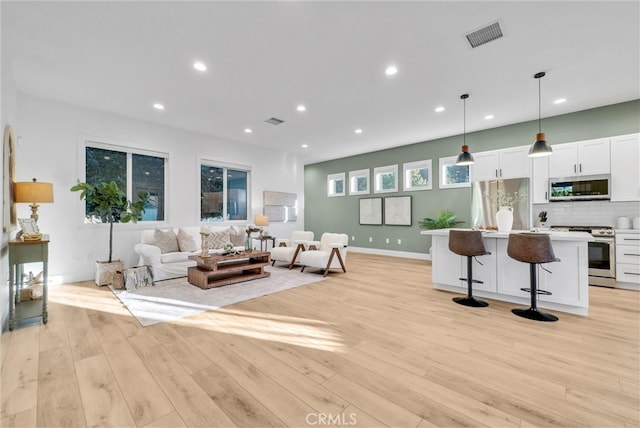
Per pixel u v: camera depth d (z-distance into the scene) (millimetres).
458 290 3691
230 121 5082
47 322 2656
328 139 6383
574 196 4363
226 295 3568
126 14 2346
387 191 7359
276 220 7289
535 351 2104
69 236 4234
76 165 4281
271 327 2570
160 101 4172
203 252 4148
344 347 2180
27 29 2520
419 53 2965
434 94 3977
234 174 6621
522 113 4727
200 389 1654
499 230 3447
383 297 3506
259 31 2588
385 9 2324
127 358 2006
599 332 2439
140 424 1381
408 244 6984
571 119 4695
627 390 1632
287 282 4258
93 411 1469
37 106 3965
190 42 2746
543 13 2381
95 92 3840
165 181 5379
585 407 1491
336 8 2303
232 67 3221
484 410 1472
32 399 1558
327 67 3238
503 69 3297
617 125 4328
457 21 2477
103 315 2855
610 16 2406
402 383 1714
